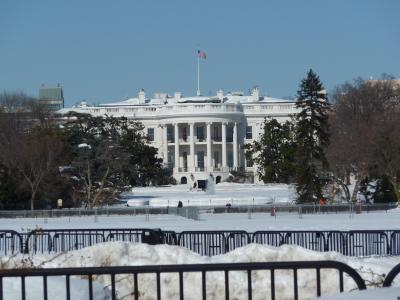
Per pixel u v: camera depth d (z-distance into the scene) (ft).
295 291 44.60
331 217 261.65
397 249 139.13
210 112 636.48
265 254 86.84
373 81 483.51
